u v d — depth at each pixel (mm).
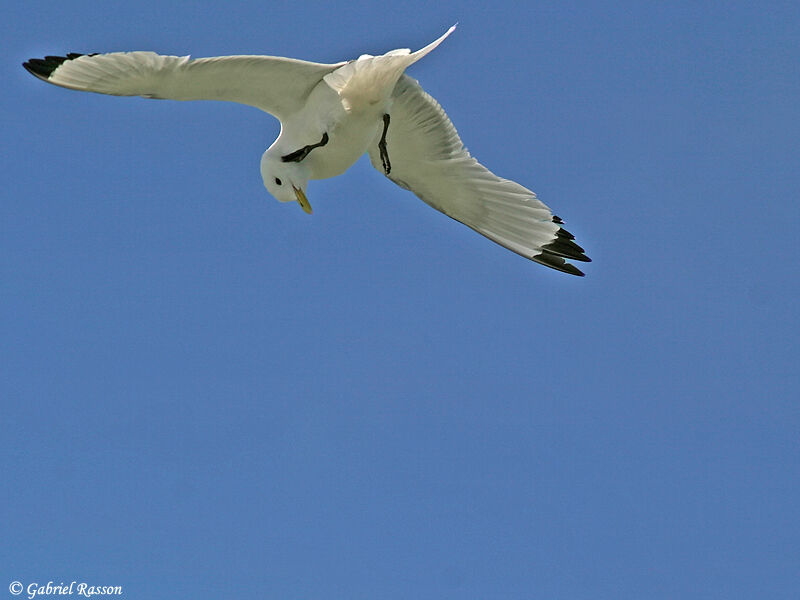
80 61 11758
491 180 13930
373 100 12031
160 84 11930
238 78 11805
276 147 12359
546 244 14445
